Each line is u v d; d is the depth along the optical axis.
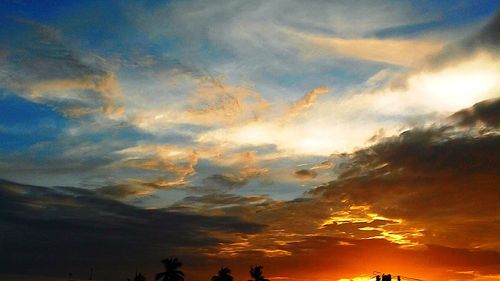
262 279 108.88
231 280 107.69
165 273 105.25
